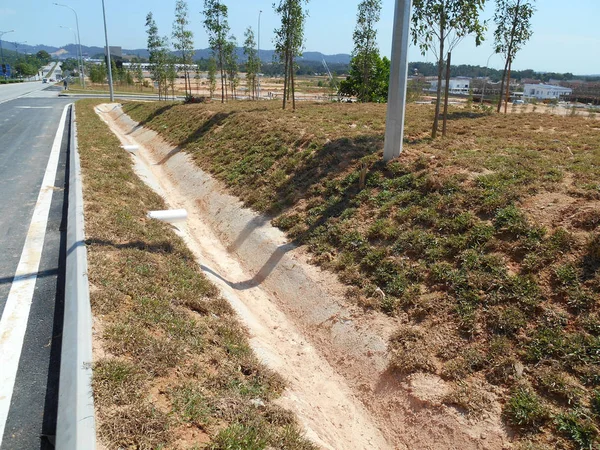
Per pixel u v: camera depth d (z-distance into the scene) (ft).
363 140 36.45
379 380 16.22
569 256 17.08
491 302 16.65
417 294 18.66
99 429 10.39
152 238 23.52
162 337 14.66
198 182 41.04
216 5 82.48
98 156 42.68
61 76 372.99
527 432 12.38
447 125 46.21
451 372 14.79
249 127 48.14
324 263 22.95
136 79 260.83
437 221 21.91
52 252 22.41
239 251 28.63
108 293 16.43
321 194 29.73
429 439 13.60
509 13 61.93
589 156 29.01
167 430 10.73
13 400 12.46
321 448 12.59
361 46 86.17
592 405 12.41
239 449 10.63
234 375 14.19
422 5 34.50
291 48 61.62
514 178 23.73
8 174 38.37
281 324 20.98
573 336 14.35
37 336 15.43
